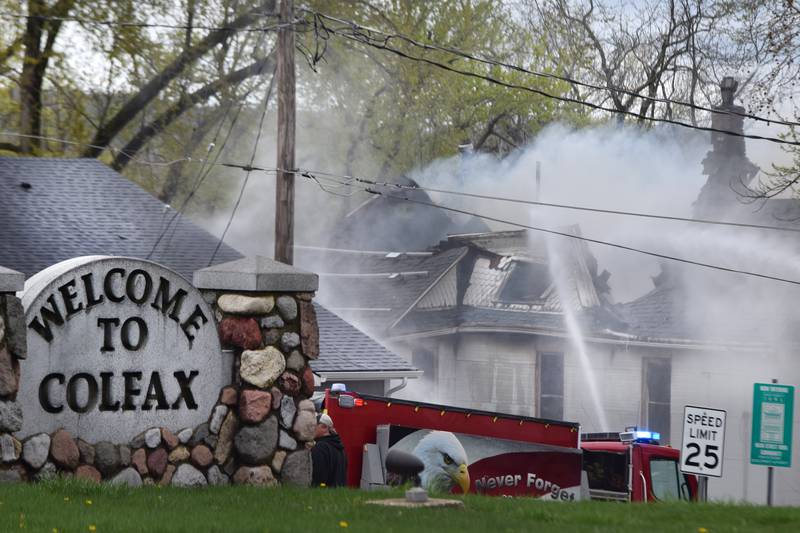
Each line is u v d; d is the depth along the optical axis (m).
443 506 25.08
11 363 24.83
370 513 23.25
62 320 25.98
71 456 26.06
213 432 28.92
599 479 49.34
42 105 83.62
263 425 29.56
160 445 27.81
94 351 26.59
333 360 55.59
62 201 57.59
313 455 34.47
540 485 44.47
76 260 26.69
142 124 87.69
